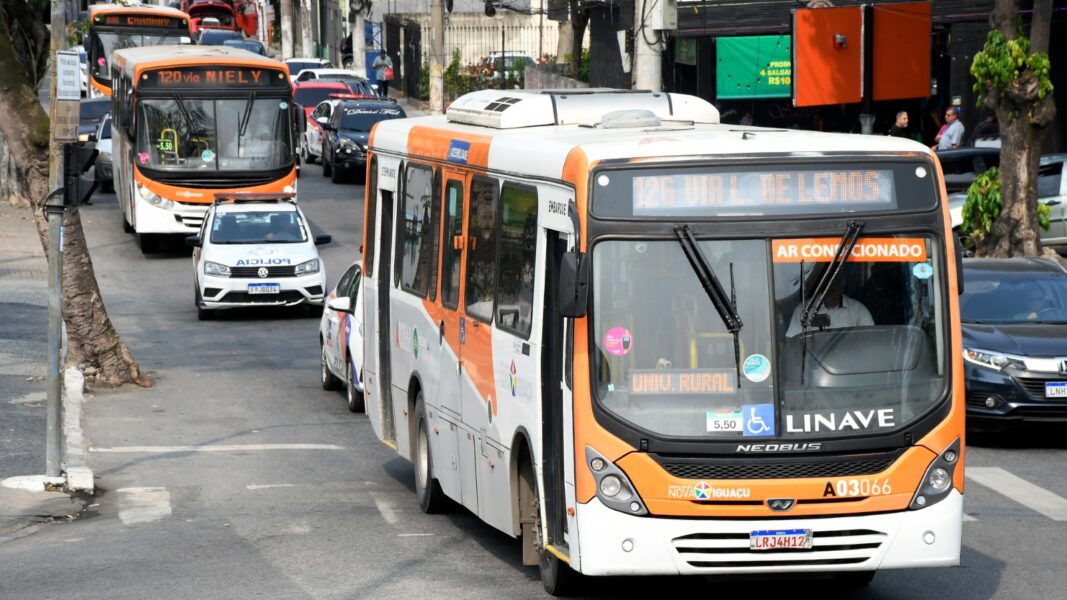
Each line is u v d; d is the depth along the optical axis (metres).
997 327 40.94
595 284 23.08
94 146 35.75
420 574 27.55
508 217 27.28
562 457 24.25
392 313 36.00
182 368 56.44
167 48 95.81
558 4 119.44
